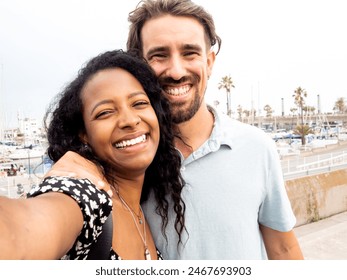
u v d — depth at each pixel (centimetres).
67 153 52
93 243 43
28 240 31
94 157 53
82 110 55
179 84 69
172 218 66
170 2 69
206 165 68
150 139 56
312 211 270
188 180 67
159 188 65
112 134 53
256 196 69
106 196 43
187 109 69
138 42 73
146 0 71
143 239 59
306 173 416
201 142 71
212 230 66
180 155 67
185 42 68
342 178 302
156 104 61
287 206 76
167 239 66
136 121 53
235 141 70
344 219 274
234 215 67
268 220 76
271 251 80
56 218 35
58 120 57
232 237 66
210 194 67
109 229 44
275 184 73
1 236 30
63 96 57
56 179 42
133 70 56
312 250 189
